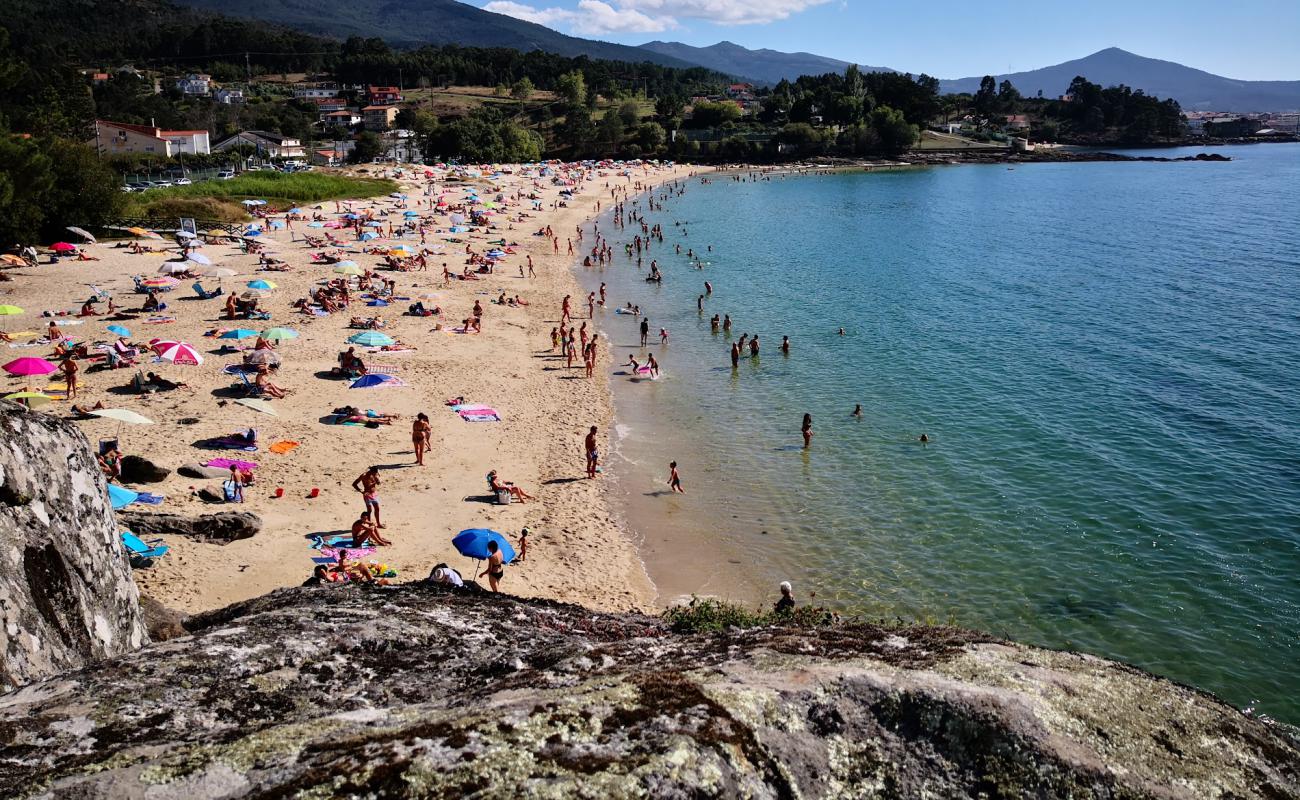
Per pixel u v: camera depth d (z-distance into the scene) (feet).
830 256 239.50
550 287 190.70
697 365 133.90
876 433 105.19
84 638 25.54
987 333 153.58
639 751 16.74
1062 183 483.92
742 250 250.57
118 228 214.69
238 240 217.77
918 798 17.44
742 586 70.28
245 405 101.30
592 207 358.43
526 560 72.43
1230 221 309.63
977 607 67.21
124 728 19.25
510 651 26.91
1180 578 71.00
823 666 20.76
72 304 147.54
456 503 81.66
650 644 26.73
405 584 36.37
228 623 27.55
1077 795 17.29
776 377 127.95
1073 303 177.78
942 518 82.69
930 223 311.68
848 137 633.20
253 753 17.11
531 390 117.50
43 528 24.80
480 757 16.30
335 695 22.79
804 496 87.61
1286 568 72.18
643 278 206.49
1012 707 18.69
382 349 130.11
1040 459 96.63
